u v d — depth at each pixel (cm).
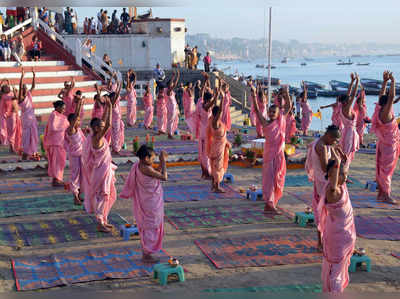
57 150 1197
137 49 3378
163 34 3372
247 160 1509
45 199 1105
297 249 810
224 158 1178
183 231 905
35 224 934
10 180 1288
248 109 3105
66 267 728
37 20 2956
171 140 1892
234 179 1333
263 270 725
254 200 1119
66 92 1633
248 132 2197
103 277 690
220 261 756
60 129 1186
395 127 1072
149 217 738
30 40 2872
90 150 877
